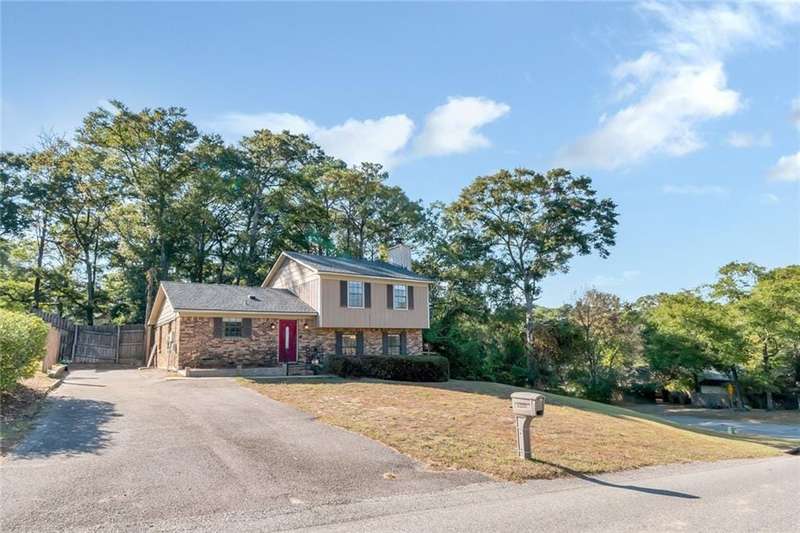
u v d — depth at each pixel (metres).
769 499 6.62
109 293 37.62
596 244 35.75
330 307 23.14
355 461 7.67
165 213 33.44
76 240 35.62
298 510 5.46
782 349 33.31
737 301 34.12
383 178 37.97
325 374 20.77
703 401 36.09
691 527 5.20
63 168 32.69
